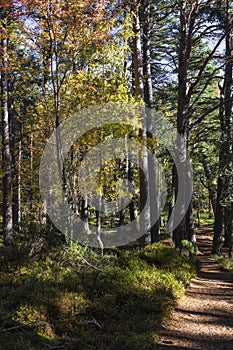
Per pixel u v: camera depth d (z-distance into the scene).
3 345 5.61
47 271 9.05
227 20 16.22
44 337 6.18
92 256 11.02
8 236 14.80
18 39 11.54
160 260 12.39
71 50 11.52
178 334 7.20
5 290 7.61
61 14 10.74
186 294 10.69
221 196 21.84
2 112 16.78
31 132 18.62
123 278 9.57
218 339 7.08
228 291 11.45
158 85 24.55
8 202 16.55
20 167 23.22
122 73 13.00
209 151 26.17
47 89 12.61
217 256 22.42
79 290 8.10
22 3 10.48
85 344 6.19
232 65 21.58
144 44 19.70
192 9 16.50
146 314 8.00
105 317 7.40
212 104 22.50
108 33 11.62
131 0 15.07
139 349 6.04
